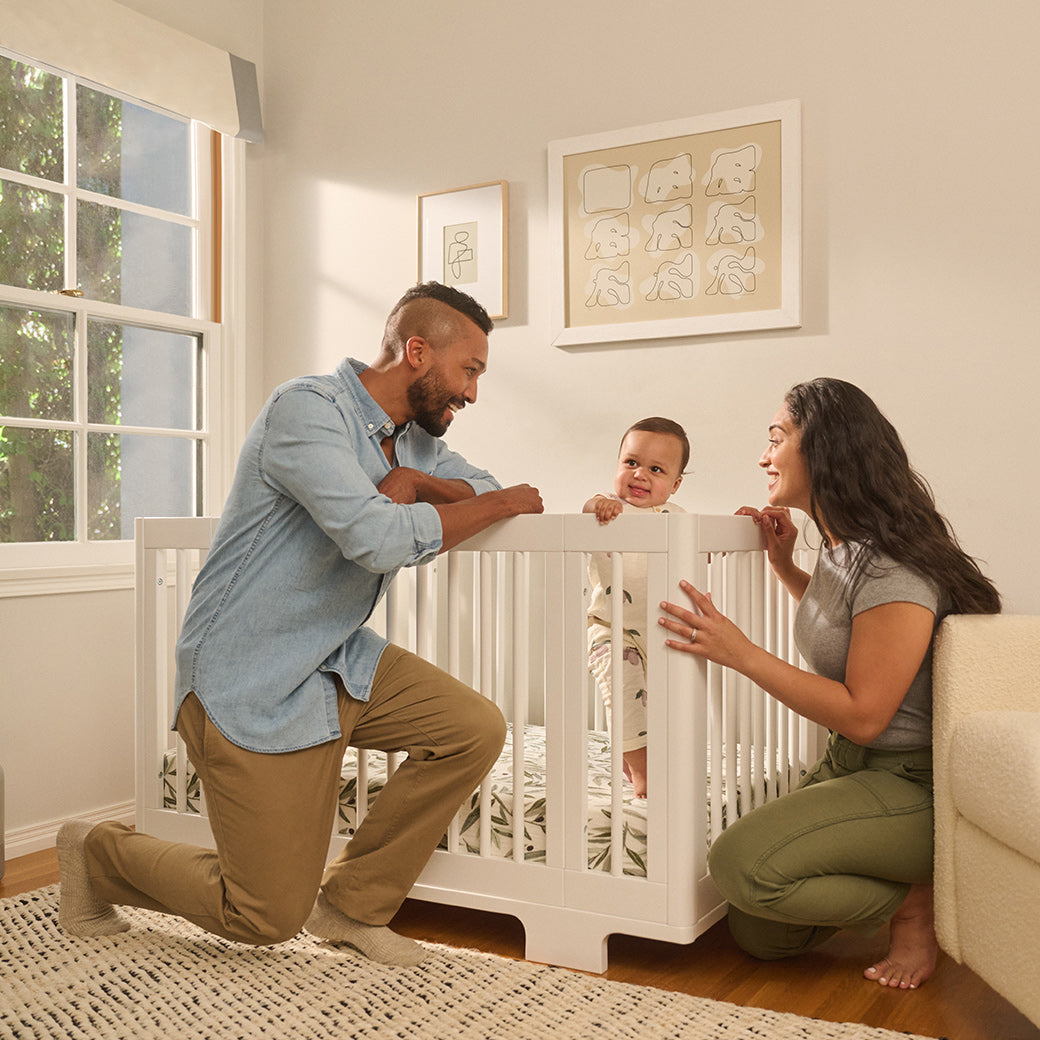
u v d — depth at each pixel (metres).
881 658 1.54
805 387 1.74
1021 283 2.15
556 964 1.71
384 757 2.08
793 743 2.10
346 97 3.00
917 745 1.63
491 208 2.75
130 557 2.74
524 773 1.89
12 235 2.51
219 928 1.61
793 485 1.73
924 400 2.24
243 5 3.08
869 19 2.31
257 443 1.61
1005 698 1.52
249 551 1.61
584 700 1.71
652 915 1.64
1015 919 1.34
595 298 2.60
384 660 1.73
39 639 2.49
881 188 2.29
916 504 1.65
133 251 2.81
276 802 1.57
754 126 2.41
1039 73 2.14
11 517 2.49
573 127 2.66
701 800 1.66
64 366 2.62
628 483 2.14
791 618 2.12
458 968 1.65
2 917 1.88
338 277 3.01
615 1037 1.40
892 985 1.61
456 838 1.81
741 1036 1.40
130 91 2.71
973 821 1.45
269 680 1.58
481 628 1.82
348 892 1.69
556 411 2.67
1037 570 2.13
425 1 2.88
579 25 2.65
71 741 2.56
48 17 2.52
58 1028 1.44
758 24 2.43
